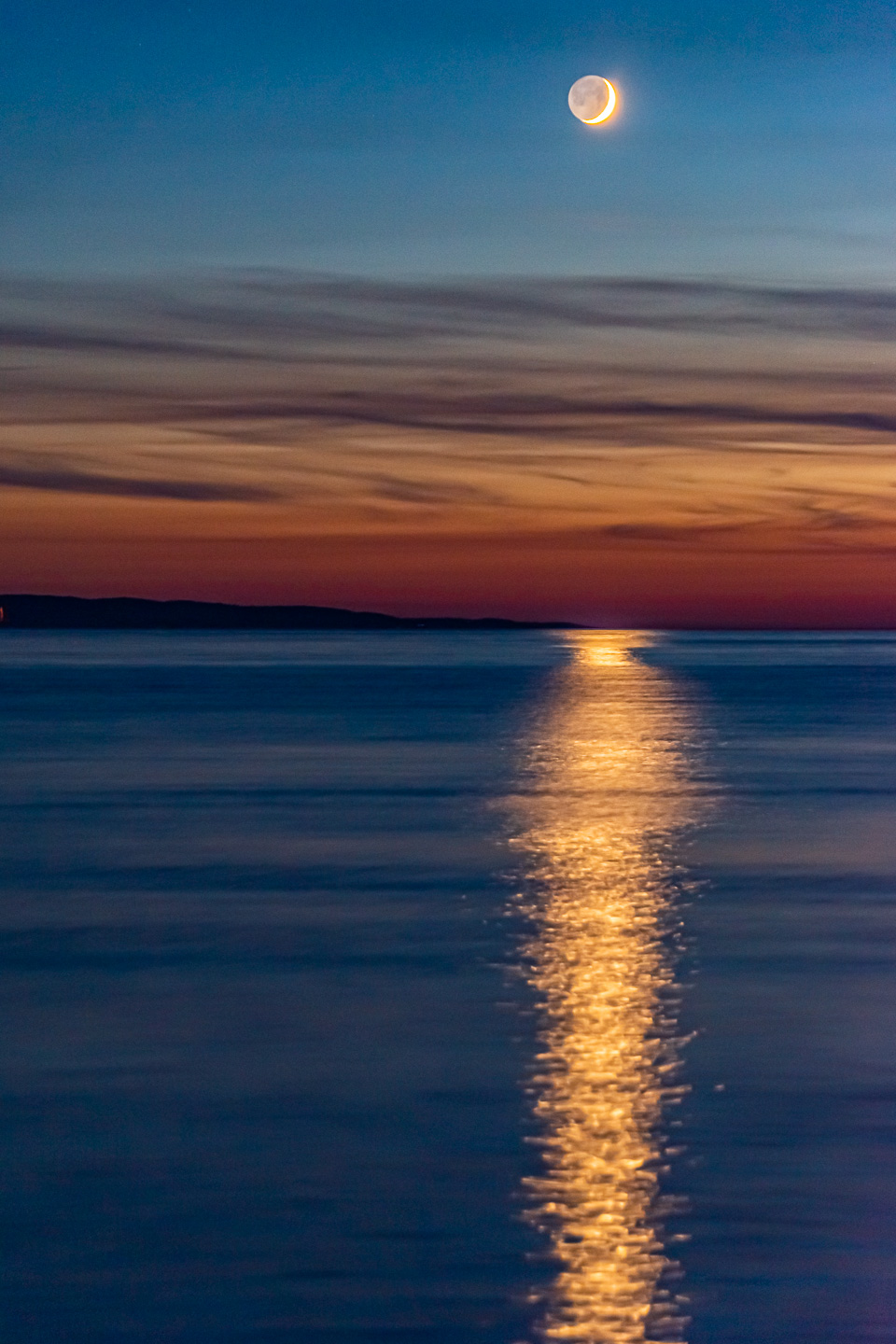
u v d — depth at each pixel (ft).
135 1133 36.96
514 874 78.54
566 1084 41.01
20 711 238.48
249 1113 38.52
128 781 128.98
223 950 58.90
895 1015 48.34
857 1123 37.73
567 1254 30.40
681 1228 31.42
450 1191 33.30
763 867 80.84
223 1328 27.63
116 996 51.11
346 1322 27.84
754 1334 27.37
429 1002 50.11
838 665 531.91
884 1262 30.01
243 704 264.52
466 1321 27.81
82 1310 28.25
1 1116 38.29
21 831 95.50
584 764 146.61
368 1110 38.68
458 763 147.84
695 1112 38.50
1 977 54.08
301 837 92.73
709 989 51.88
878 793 119.96
